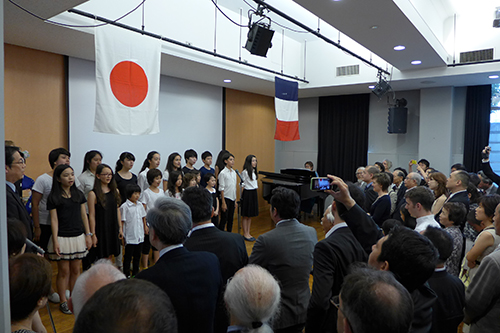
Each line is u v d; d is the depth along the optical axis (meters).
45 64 4.57
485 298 1.62
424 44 4.57
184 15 4.83
